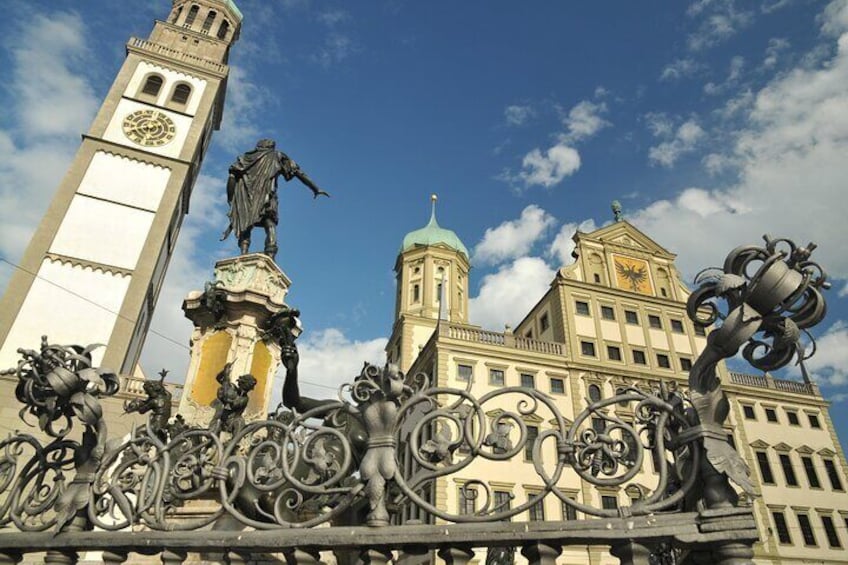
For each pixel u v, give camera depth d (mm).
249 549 3838
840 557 31547
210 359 7676
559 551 3508
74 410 4465
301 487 3941
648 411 3941
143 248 29031
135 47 35938
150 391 6328
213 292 7762
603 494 25922
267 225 9000
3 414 20484
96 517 4242
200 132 34156
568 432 3832
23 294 25953
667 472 3695
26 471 4496
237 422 6180
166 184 31438
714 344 3699
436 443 3863
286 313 7836
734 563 3227
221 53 40000
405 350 42219
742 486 3406
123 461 4398
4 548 4242
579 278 37031
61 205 28938
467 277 51469
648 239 40438
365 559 3672
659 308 36781
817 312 3594
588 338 33844
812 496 33281
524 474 25984
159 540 3984
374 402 4031
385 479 3807
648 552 3395
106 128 32375
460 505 24391
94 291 27172
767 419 35500
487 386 29953
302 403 6879
